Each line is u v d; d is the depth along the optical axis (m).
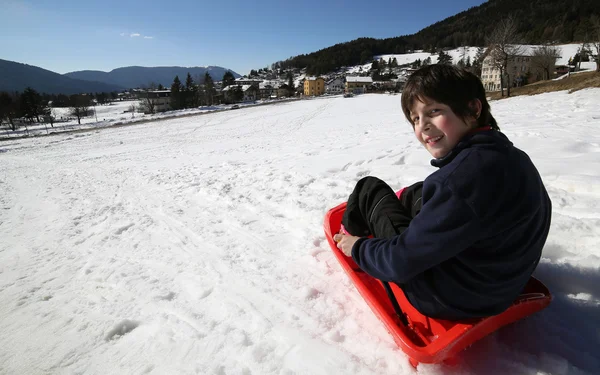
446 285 1.27
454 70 1.14
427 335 1.47
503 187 1.04
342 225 1.94
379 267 1.29
